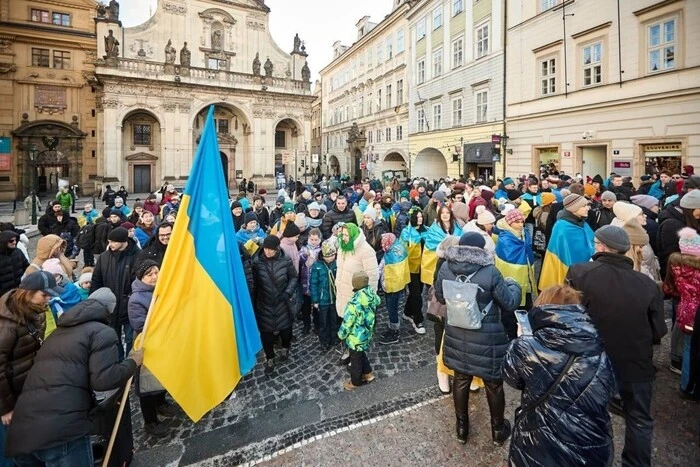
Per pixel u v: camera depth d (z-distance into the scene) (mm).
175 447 4078
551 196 7824
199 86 40094
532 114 20484
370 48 41750
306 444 4047
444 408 4586
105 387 2930
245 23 44375
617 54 16188
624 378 3225
